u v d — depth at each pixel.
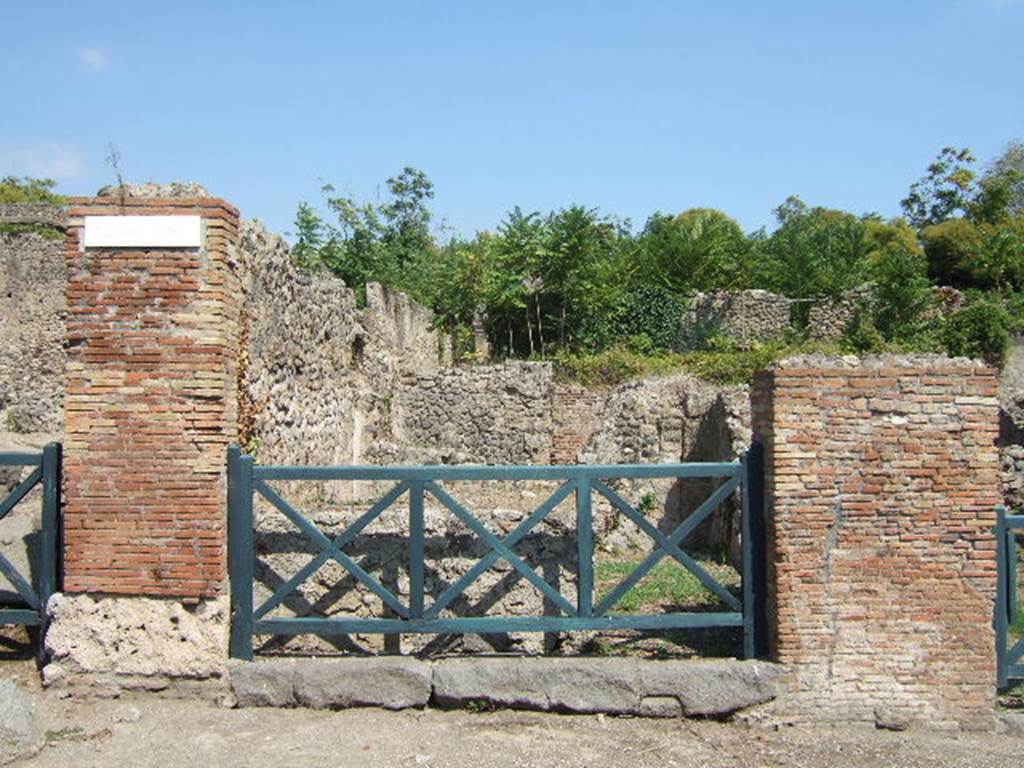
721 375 22.88
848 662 7.07
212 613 7.13
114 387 7.15
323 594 7.99
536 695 7.12
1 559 7.46
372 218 33.97
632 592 9.92
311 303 14.76
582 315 31.39
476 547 8.11
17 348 26.98
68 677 7.11
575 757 6.41
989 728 7.03
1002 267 37.81
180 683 7.12
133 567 7.13
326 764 6.16
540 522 8.12
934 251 41.91
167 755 6.23
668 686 7.10
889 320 30.06
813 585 7.09
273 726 6.79
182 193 7.95
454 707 7.15
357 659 7.30
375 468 7.32
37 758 6.11
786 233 42.19
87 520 7.14
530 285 32.44
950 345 25.61
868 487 7.12
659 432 17.88
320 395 15.39
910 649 7.09
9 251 27.70
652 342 31.06
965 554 7.13
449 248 41.22
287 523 8.01
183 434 7.12
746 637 7.36
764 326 30.91
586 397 25.30
